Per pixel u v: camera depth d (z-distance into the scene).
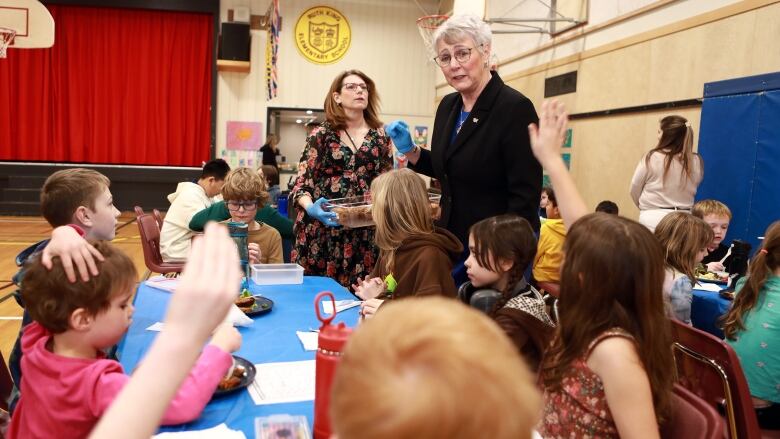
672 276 2.51
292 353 1.58
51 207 1.70
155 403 0.52
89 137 10.07
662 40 4.75
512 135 1.99
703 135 3.95
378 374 0.34
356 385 0.35
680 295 2.47
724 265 3.47
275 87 8.84
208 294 0.54
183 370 0.53
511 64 7.46
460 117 2.21
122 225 9.18
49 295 1.05
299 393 1.30
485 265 1.70
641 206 3.97
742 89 3.66
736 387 1.62
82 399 1.04
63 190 1.70
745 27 3.96
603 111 5.52
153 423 0.52
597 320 1.17
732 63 4.06
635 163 5.07
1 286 5.24
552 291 3.24
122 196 10.17
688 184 3.80
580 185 5.91
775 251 2.06
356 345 0.37
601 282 1.16
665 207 3.81
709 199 3.65
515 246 1.67
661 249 1.20
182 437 1.07
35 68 9.80
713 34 4.23
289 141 10.38
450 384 0.33
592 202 5.71
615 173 5.35
